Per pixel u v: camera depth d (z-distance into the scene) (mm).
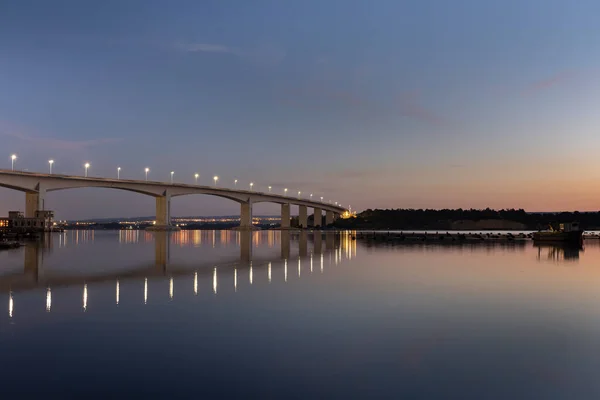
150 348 19156
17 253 69250
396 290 33719
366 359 17938
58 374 16328
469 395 14812
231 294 31781
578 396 14812
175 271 45531
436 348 19328
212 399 14422
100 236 160875
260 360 17766
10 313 25422
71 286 35312
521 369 17016
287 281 38469
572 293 32688
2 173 144500
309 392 14930
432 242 112375
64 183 166125
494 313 25812
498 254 71438
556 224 122625
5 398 14422
